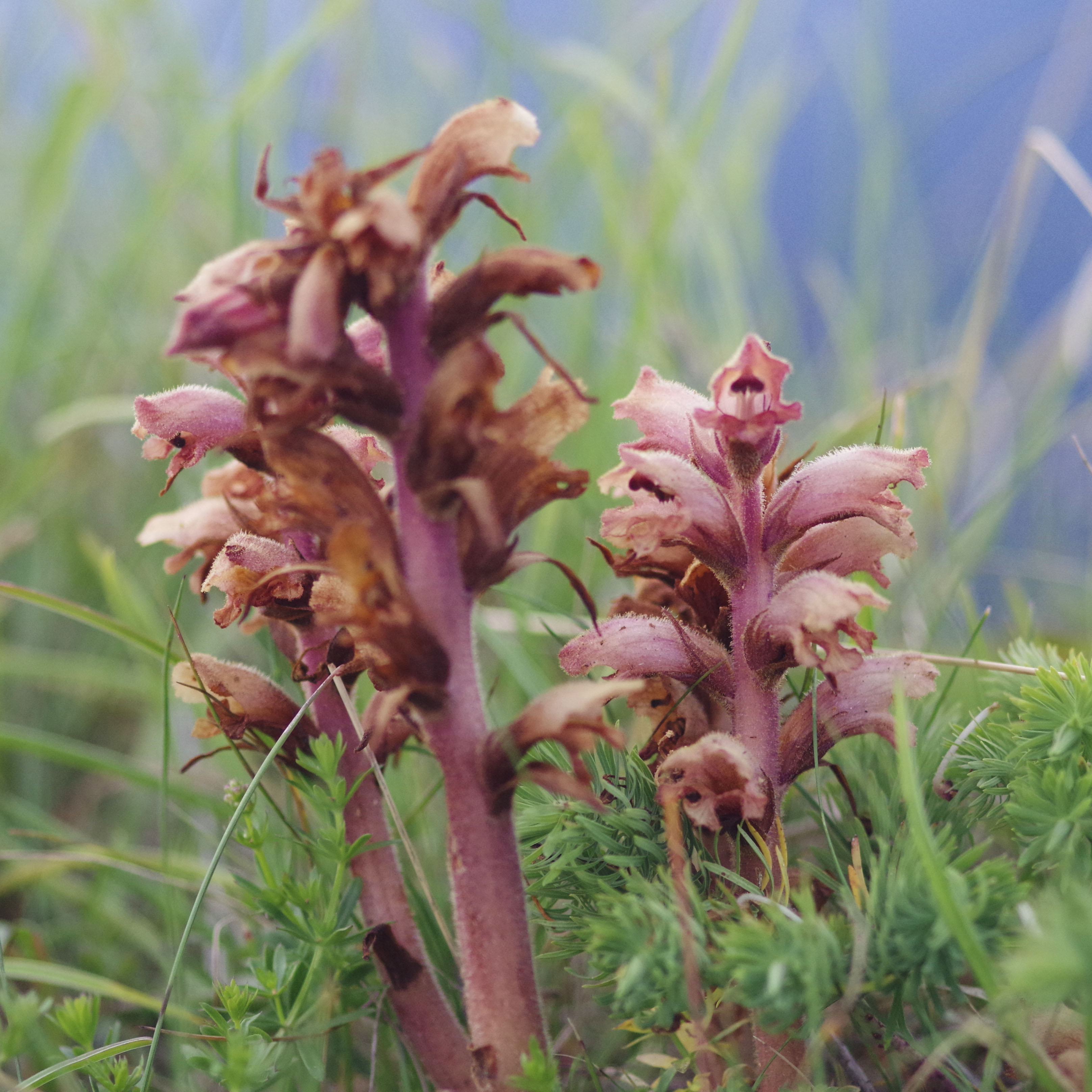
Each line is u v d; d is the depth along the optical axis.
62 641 0.65
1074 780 0.43
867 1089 0.43
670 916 0.41
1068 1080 0.41
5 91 0.83
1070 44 0.77
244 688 0.45
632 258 0.67
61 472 0.71
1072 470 0.75
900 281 0.85
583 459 0.62
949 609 0.54
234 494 0.46
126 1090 0.43
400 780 0.50
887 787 0.45
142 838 0.56
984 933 0.41
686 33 0.84
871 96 0.83
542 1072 0.41
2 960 0.45
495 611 0.55
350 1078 0.44
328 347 0.40
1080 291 0.66
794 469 0.44
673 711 0.44
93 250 0.84
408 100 0.90
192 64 0.82
